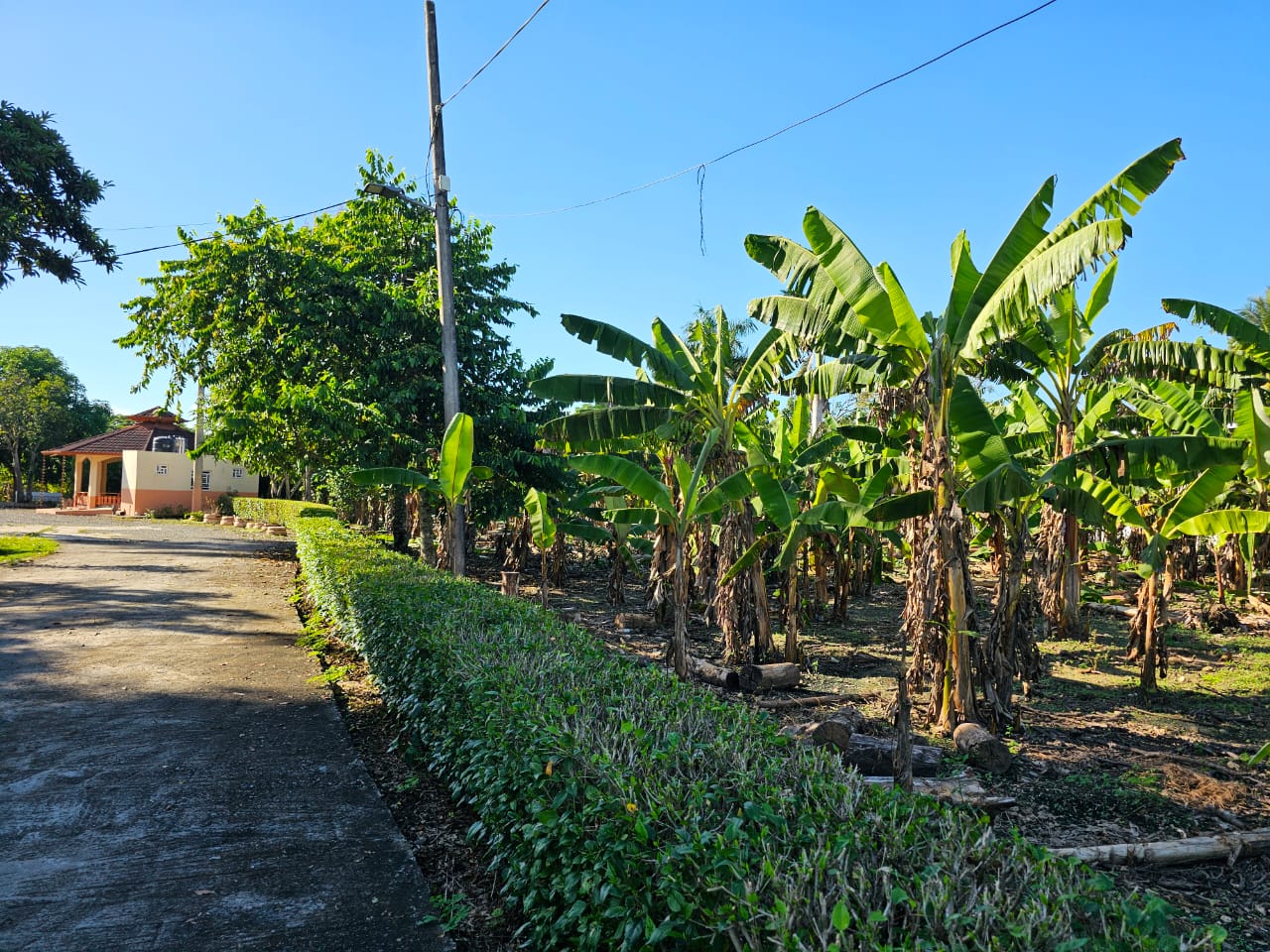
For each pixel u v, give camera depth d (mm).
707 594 13086
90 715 7188
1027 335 11039
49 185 17000
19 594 13961
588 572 22844
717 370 10750
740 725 4145
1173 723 8500
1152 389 11250
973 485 7336
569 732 3814
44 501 53188
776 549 14617
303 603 14219
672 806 3109
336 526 19562
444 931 3865
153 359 20781
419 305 19109
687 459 13188
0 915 3924
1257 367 10602
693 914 2615
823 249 7691
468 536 23578
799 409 13477
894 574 23250
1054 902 2434
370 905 4109
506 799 4023
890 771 6480
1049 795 6262
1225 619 14625
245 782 5723
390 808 5430
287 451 19516
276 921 3941
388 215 21266
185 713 7336
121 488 43594
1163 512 9805
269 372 19484
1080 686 10148
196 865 4496
